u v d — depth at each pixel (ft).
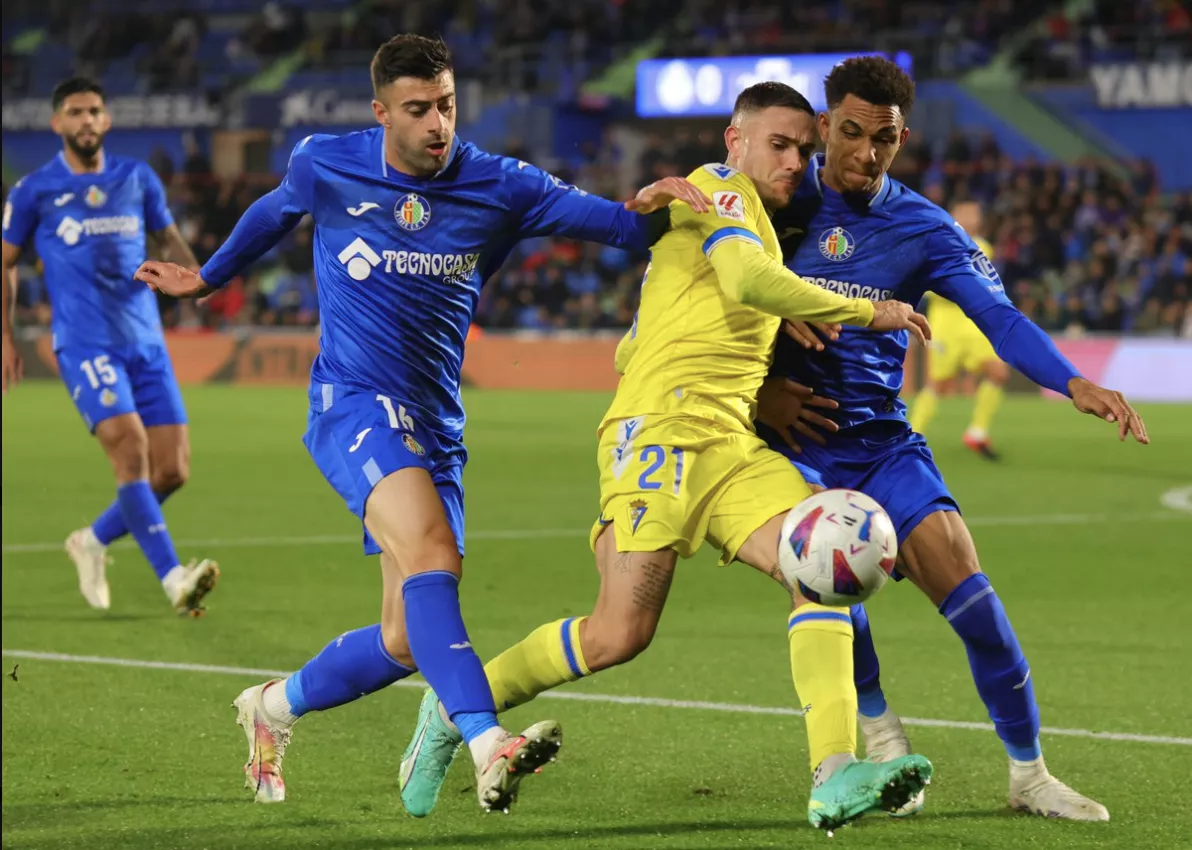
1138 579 102.63
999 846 48.32
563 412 242.37
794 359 54.85
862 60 52.29
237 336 305.73
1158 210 308.60
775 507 48.96
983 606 51.52
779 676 74.02
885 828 50.26
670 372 50.44
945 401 266.77
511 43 384.06
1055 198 310.65
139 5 427.33
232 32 415.44
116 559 112.57
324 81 387.14
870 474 54.60
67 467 173.06
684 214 50.65
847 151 52.54
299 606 93.15
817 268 54.54
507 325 313.94
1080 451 188.75
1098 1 348.38
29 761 58.49
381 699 69.26
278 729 53.78
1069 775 56.80
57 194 91.61
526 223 52.90
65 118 91.35
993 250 302.86
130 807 52.65
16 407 257.34
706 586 100.99
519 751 42.11
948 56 346.74
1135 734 62.90
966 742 61.77
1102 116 333.42
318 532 125.49
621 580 49.11
